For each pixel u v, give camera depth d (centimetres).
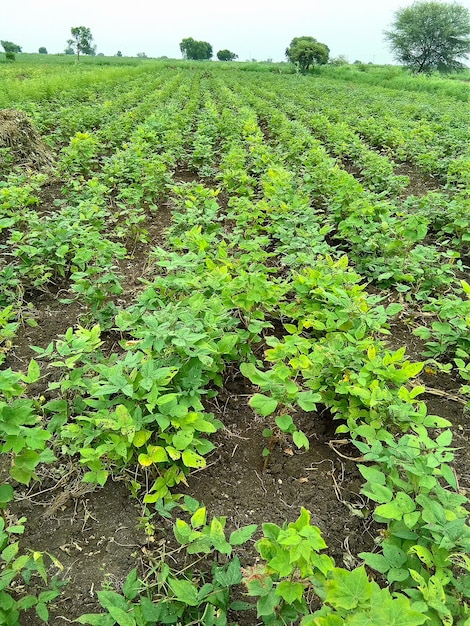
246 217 570
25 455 239
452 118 1536
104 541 257
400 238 542
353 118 1486
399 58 5375
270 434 305
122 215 691
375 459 243
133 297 483
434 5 5053
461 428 344
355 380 312
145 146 893
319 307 392
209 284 364
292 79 3841
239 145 1016
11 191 603
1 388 236
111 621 204
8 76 2394
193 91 2544
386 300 493
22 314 444
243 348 358
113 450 270
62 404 301
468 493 292
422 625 177
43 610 212
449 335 401
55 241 497
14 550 216
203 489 287
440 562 203
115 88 2331
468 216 614
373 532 266
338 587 167
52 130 1242
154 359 304
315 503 283
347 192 621
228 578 203
